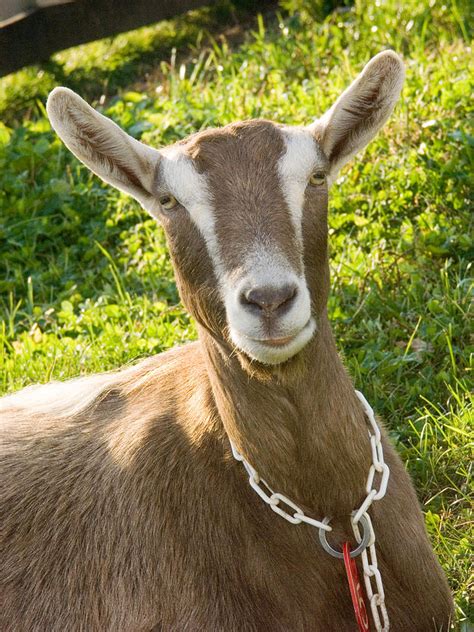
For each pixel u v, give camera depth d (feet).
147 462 14.96
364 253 23.65
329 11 38.27
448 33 33.55
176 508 14.49
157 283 24.82
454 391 19.94
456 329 20.97
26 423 17.33
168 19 41.22
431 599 14.65
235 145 13.29
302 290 12.37
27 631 15.16
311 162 13.32
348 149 14.52
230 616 13.91
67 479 15.85
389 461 14.96
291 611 13.88
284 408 13.39
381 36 33.71
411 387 20.11
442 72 29.12
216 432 14.29
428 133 26.27
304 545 13.92
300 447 13.56
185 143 13.84
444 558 16.48
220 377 13.73
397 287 22.53
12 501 16.14
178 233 13.48
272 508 13.80
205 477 14.35
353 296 22.47
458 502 17.88
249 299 12.14
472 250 22.91
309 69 32.96
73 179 29.76
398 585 14.42
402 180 25.04
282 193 13.00
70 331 23.86
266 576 13.91
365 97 14.24
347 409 13.79
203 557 14.17
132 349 22.15
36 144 30.25
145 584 14.49
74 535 15.31
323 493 13.79
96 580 14.93
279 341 12.35
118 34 40.52
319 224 13.32
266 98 31.30
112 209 28.58
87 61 40.57
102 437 15.99
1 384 22.31
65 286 26.16
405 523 14.52
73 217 28.30
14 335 24.88
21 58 39.60
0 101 39.32
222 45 39.24
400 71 14.23
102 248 26.16
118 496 15.08
